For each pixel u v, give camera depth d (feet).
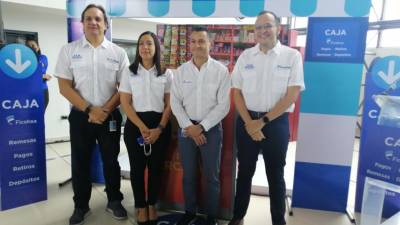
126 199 10.34
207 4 9.71
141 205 8.50
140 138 8.07
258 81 7.56
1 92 8.82
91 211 9.45
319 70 9.20
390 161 8.57
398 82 8.48
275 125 7.50
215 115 7.66
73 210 9.57
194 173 8.29
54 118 18.10
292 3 9.06
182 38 14.46
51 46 17.57
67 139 18.43
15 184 9.50
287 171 13.53
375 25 13.85
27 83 9.22
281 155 7.63
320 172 9.70
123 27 20.13
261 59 7.57
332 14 8.86
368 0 8.60
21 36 16.43
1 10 14.03
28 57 9.11
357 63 8.94
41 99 9.57
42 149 9.86
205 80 7.71
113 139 8.77
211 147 7.91
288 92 7.39
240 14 9.50
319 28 9.00
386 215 9.18
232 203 9.06
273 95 7.49
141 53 8.00
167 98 8.45
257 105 7.62
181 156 8.20
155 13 10.20
